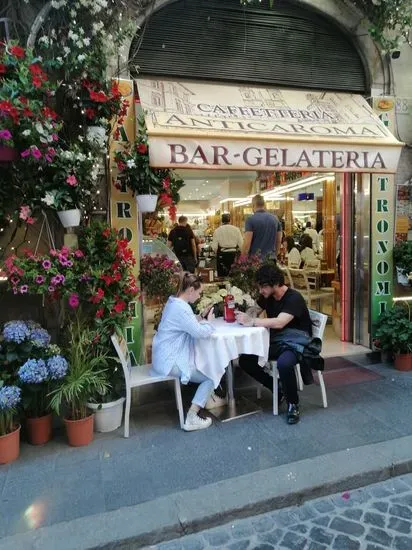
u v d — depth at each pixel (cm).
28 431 338
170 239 712
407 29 492
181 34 434
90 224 371
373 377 467
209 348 352
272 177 945
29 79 322
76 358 335
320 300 717
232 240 710
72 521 246
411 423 360
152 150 354
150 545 240
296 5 468
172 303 357
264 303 409
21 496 273
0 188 348
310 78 484
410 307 516
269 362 386
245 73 459
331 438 338
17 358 321
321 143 399
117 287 357
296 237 878
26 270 332
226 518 255
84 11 378
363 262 529
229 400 398
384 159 422
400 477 299
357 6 476
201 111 407
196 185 1107
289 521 257
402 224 522
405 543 234
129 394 347
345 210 546
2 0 373
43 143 326
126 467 304
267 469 294
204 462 308
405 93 512
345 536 241
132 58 405
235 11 450
